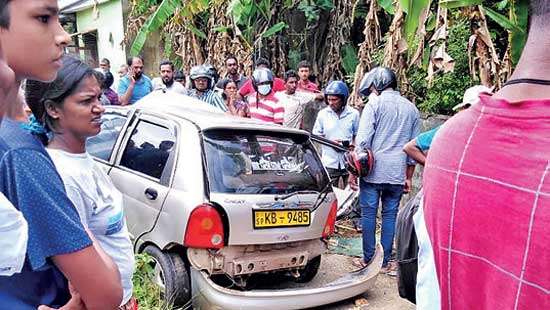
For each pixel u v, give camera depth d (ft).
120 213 5.81
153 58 37.37
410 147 12.01
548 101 2.93
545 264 2.69
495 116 3.13
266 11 30.83
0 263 3.36
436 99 18.94
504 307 2.91
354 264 15.51
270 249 11.41
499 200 2.95
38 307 3.98
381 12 25.22
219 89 22.59
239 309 10.53
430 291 3.53
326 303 11.52
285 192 11.55
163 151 11.83
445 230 3.31
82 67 5.49
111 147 13.17
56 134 5.50
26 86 5.34
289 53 32.07
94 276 3.98
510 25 11.56
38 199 3.75
